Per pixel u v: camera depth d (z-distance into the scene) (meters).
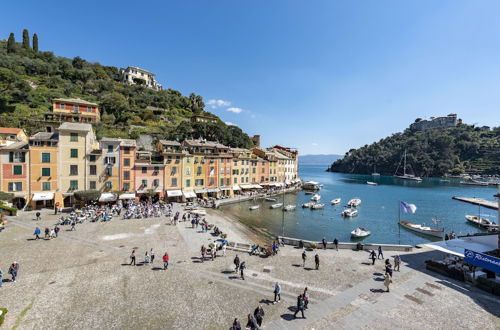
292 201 87.94
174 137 102.50
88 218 46.00
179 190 68.06
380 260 29.23
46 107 94.94
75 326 16.53
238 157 88.12
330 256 30.33
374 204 88.06
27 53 135.38
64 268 25.34
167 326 16.83
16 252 29.09
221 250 32.00
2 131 64.81
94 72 141.88
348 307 19.34
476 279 23.17
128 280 23.20
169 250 31.50
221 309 18.92
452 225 61.97
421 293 21.69
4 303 18.86
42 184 50.69
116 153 58.00
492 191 129.50
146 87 150.75
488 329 16.91
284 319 17.69
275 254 30.86
